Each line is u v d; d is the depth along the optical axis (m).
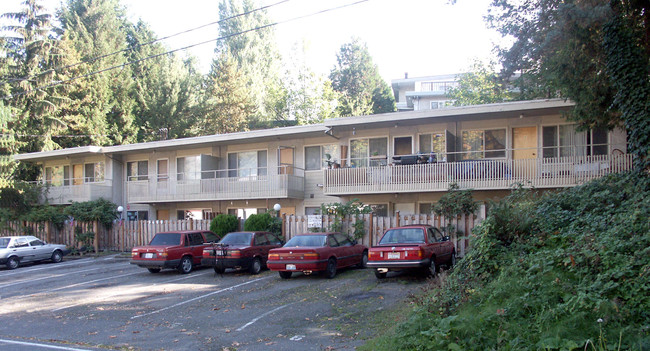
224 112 44.44
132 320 11.07
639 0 12.84
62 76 40.25
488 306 7.69
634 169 12.98
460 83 35.28
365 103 54.06
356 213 18.98
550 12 14.58
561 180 17.61
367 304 11.10
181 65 50.09
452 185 18.25
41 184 31.36
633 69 12.62
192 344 8.82
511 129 20.19
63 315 11.97
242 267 16.80
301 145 24.81
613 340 5.95
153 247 17.64
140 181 27.64
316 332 9.21
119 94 44.94
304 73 47.19
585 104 14.83
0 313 12.55
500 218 10.43
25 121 39.03
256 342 8.77
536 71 17.08
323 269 14.78
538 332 6.53
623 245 8.12
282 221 20.86
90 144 42.00
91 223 26.09
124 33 48.91
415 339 7.17
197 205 27.78
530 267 8.44
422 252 13.04
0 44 39.75
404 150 22.05
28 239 22.95
